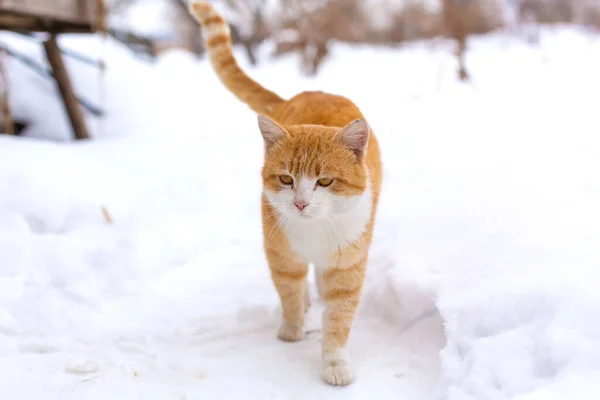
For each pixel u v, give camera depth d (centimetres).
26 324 298
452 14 955
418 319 288
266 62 1101
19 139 471
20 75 646
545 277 248
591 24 1198
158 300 331
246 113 695
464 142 511
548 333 215
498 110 612
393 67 953
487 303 249
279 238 266
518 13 1120
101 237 387
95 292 331
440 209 367
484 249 296
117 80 712
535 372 210
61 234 387
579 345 205
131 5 1305
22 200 391
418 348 275
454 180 413
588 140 455
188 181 479
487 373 217
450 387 221
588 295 224
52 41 582
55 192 407
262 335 298
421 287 287
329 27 1043
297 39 1031
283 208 253
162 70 878
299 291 286
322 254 262
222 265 375
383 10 1232
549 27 1157
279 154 252
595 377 193
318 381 256
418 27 1212
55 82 603
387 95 762
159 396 245
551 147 446
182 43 1320
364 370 263
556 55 931
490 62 902
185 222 426
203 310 321
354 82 862
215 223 427
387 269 326
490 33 1109
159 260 374
